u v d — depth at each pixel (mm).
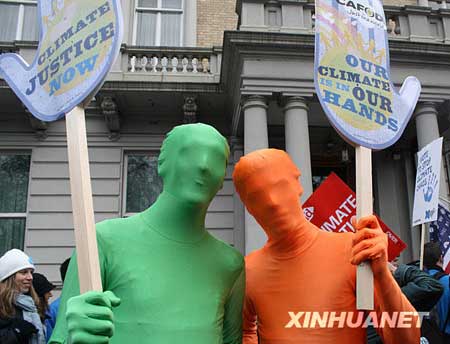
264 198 1861
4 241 8586
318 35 2035
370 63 2127
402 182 9164
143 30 10180
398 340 1771
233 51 7590
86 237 1493
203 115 9242
